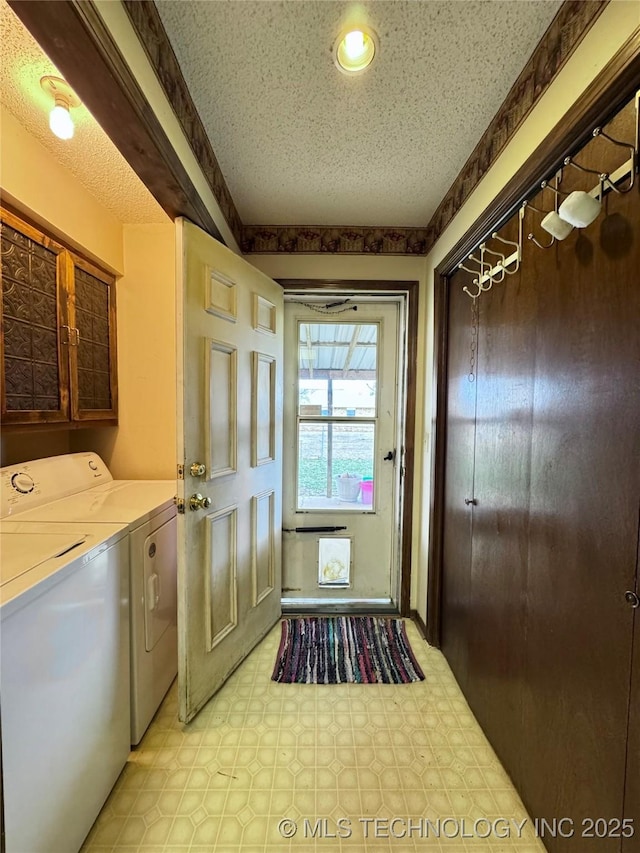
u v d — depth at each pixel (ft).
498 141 4.27
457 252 5.44
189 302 4.77
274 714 5.18
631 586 2.63
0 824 2.69
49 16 2.34
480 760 4.50
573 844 3.19
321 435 8.09
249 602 6.44
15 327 4.47
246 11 3.12
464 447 5.55
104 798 3.92
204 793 4.09
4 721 2.71
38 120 4.28
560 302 3.34
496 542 4.54
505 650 4.33
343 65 3.59
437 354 6.38
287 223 6.96
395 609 7.91
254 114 4.29
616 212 2.71
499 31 3.28
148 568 4.88
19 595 2.83
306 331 7.97
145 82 3.15
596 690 2.95
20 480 4.99
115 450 7.06
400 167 5.29
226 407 5.66
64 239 5.30
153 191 4.19
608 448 2.82
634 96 2.55
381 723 5.04
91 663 3.71
